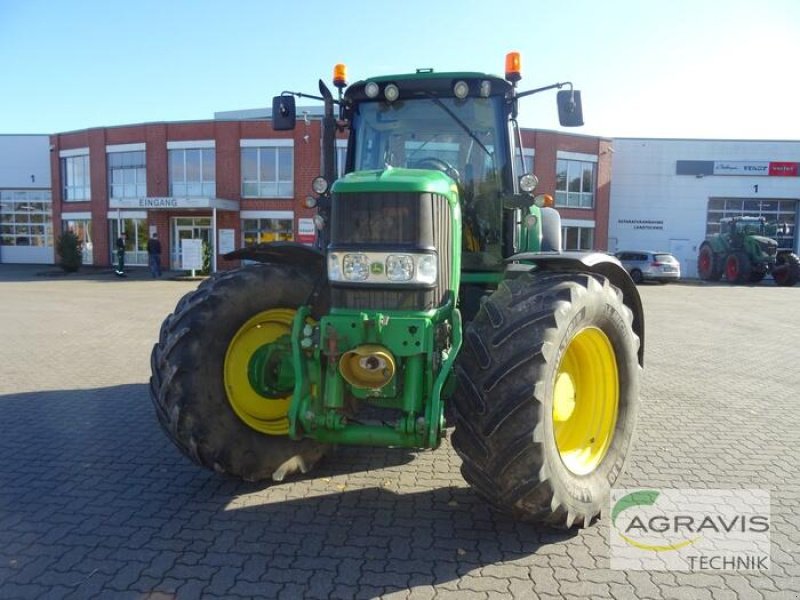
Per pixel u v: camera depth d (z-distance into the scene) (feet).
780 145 105.29
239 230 90.43
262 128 88.43
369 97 15.64
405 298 10.84
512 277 12.71
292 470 13.12
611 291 12.05
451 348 10.74
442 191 11.24
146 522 11.30
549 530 11.16
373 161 15.84
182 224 92.38
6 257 113.09
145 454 14.82
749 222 88.22
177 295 54.34
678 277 83.87
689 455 15.28
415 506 12.08
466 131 15.33
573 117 14.55
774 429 17.49
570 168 99.35
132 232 96.37
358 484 13.15
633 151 106.42
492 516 11.68
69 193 102.17
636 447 15.87
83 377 22.70
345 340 10.61
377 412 11.14
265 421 13.03
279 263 14.61
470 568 9.83
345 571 9.68
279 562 9.94
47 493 12.55
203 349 12.10
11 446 15.33
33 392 20.53
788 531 11.32
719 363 27.50
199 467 14.01
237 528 11.09
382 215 10.89
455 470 13.98
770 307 52.95
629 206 107.45
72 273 85.10
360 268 10.93
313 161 87.76
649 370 25.89
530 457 9.88
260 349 13.05
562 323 10.31
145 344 29.53
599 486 11.44
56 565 9.79
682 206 107.04
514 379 9.97
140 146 92.89
